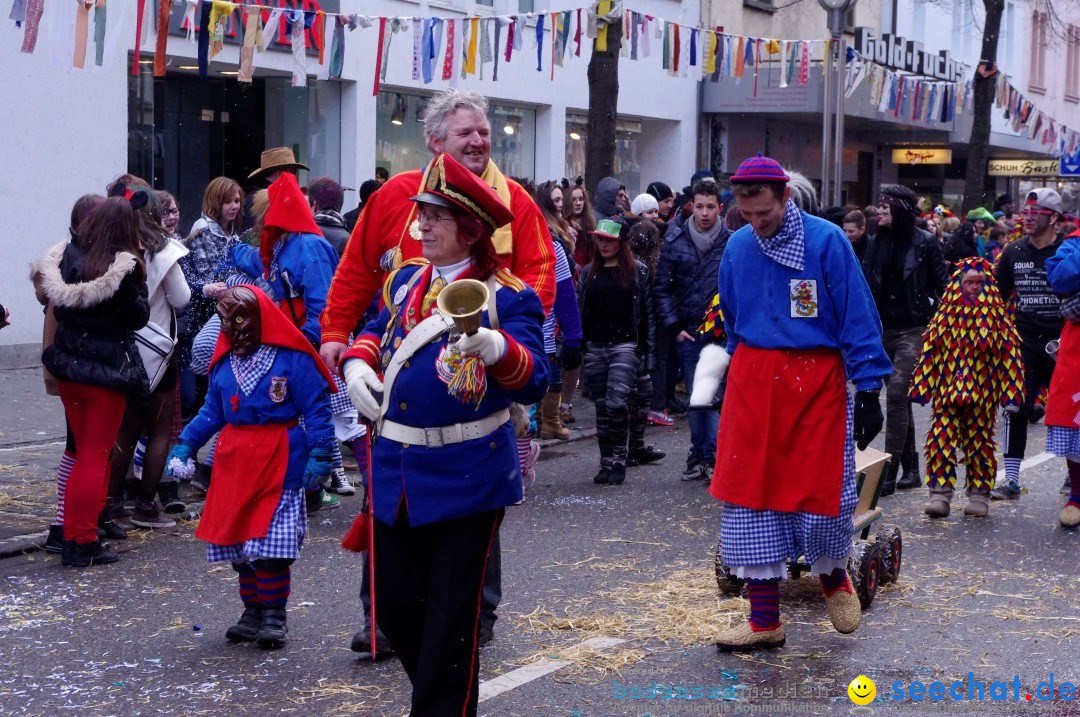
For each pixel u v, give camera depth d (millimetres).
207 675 5855
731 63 15820
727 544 6180
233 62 16766
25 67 15289
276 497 6184
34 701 5516
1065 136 26281
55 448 11062
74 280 7473
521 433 5758
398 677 5836
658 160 26828
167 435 8641
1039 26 40719
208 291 8797
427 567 4699
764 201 5879
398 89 20062
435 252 4555
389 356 4637
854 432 6023
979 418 9539
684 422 14219
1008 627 6691
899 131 32094
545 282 5652
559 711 5402
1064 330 9320
